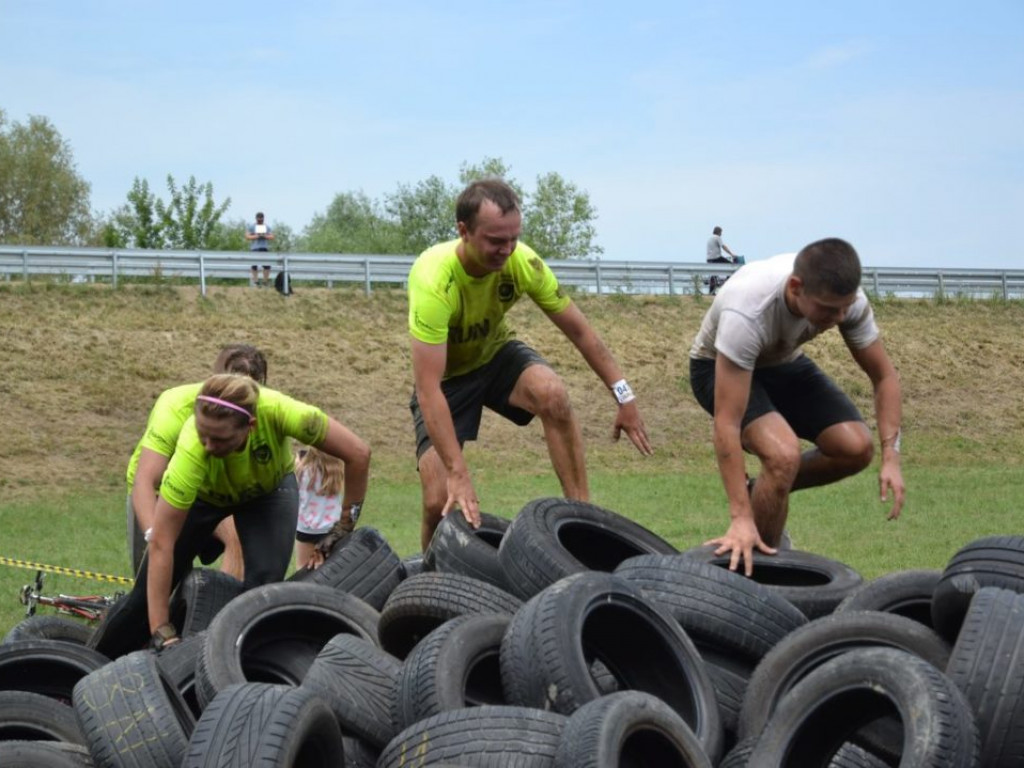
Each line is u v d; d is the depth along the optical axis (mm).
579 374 34562
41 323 32812
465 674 5070
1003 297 45812
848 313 6527
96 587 13727
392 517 20156
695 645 5512
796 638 5219
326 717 4656
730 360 6387
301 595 6230
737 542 6344
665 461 29281
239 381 6328
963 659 4496
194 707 5891
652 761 4555
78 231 79312
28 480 24656
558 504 6391
